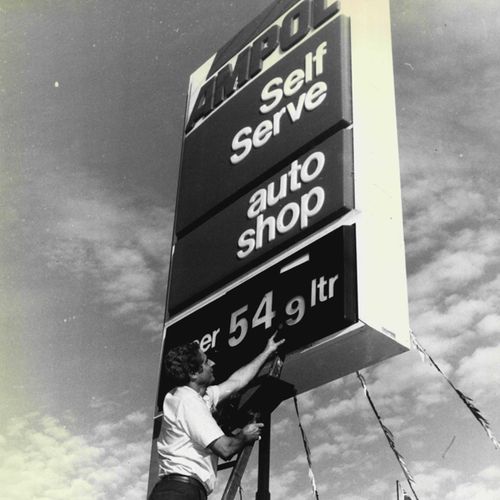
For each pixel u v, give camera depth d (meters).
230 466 7.59
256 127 10.30
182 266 10.22
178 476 6.50
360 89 9.35
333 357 8.07
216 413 8.00
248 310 8.91
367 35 9.89
